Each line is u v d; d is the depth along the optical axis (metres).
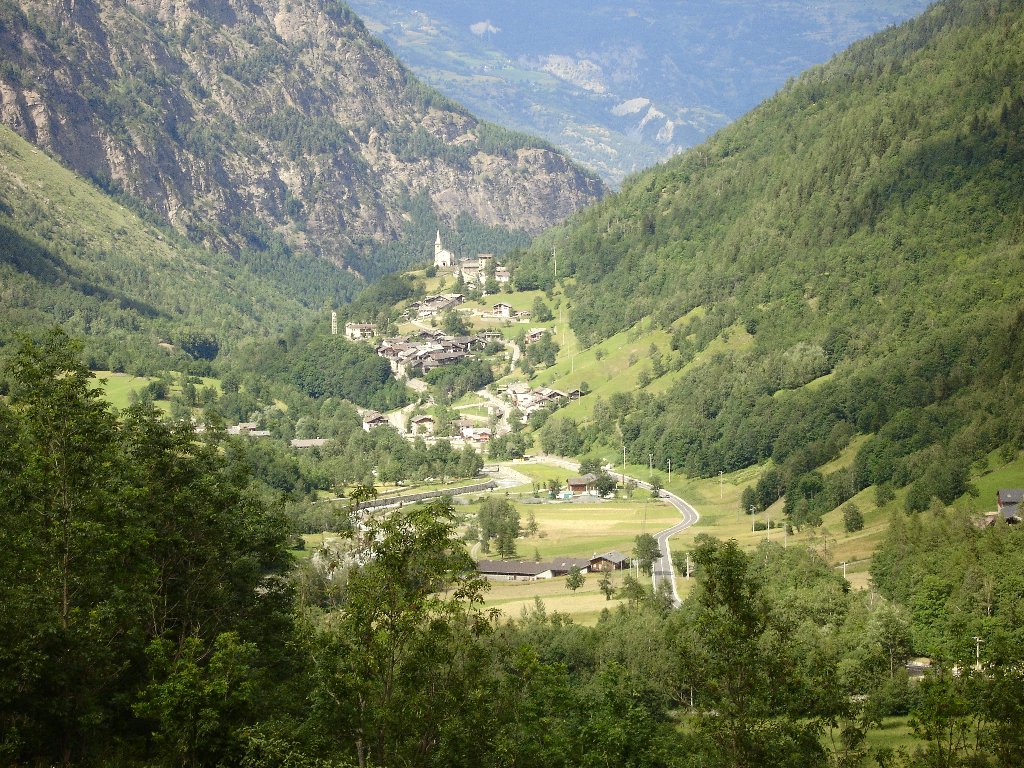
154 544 89.56
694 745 85.44
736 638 82.25
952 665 97.00
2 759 74.19
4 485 84.06
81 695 78.75
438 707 76.12
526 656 83.19
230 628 94.00
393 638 74.69
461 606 76.44
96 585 81.69
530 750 81.44
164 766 76.19
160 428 96.81
